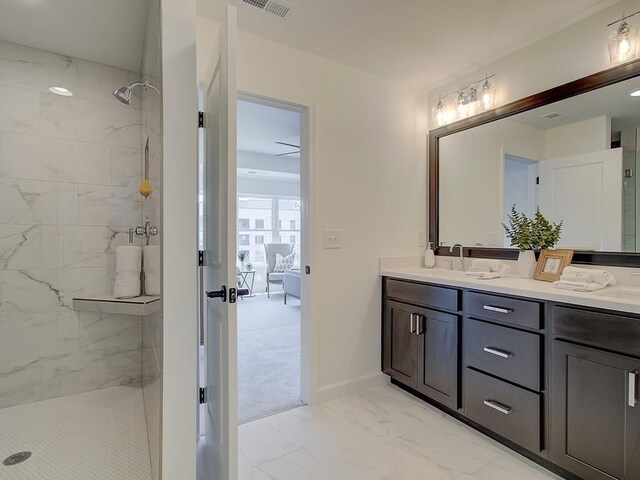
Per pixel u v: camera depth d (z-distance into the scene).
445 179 2.80
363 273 2.57
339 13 1.88
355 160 2.52
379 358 2.66
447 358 2.13
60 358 2.26
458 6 1.83
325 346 2.38
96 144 2.36
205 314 1.76
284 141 5.03
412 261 2.83
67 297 2.27
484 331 1.92
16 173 2.13
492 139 2.45
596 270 1.77
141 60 2.31
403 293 2.45
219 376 1.35
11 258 2.12
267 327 4.25
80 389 2.32
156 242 1.42
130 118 2.47
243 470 1.64
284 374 2.79
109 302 2.12
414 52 2.30
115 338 2.42
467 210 2.64
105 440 1.80
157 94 1.33
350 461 1.71
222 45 1.27
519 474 1.61
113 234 2.41
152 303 1.66
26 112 2.16
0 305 2.10
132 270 2.20
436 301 2.20
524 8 1.84
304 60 2.28
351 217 2.50
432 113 2.88
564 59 2.03
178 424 1.21
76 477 1.52
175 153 1.20
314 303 2.32
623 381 1.37
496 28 2.03
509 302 1.79
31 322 2.18
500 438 1.87
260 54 2.11
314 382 2.31
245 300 6.07
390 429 2.00
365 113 2.57
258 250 7.04
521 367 1.73
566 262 1.96
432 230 2.88
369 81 2.59
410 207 2.83
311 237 2.31
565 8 1.85
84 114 2.32
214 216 1.43
